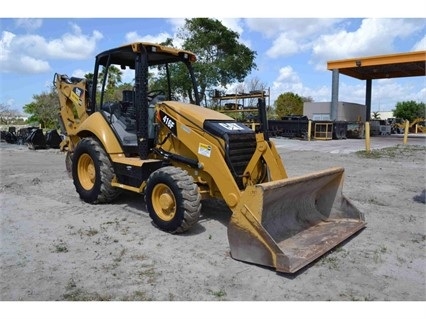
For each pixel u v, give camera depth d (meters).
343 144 20.33
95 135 6.23
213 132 4.97
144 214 5.86
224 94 24.25
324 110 30.03
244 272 3.85
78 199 6.80
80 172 6.54
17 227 5.25
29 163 11.83
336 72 26.77
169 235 4.91
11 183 8.34
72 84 7.35
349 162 12.62
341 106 29.59
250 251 3.99
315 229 4.92
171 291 3.48
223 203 6.44
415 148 17.81
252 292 3.47
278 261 3.77
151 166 5.46
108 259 4.17
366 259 4.23
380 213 6.12
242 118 21.81
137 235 4.92
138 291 3.47
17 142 19.62
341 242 4.60
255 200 3.93
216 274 3.81
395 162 12.65
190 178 4.82
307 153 15.54
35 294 3.42
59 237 4.86
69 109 7.59
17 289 3.51
